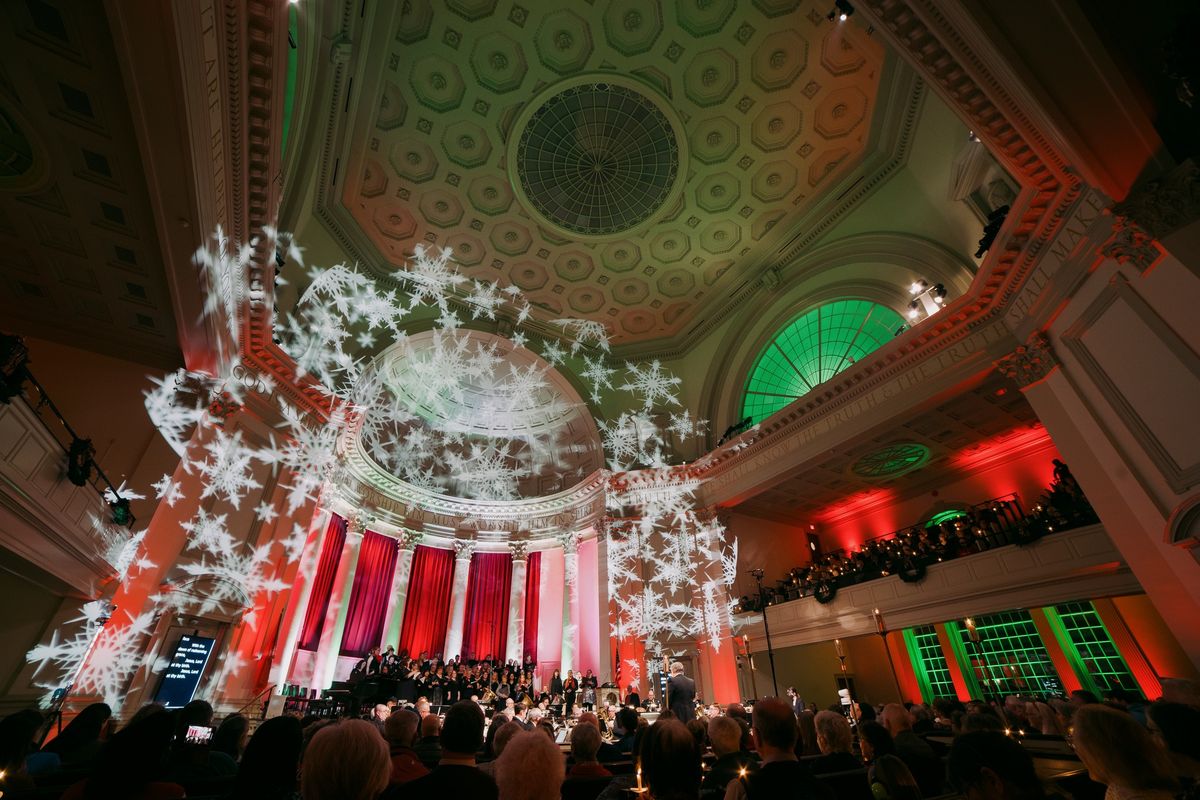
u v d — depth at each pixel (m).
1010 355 10.44
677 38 13.00
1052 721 7.94
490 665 15.36
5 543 5.76
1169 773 1.81
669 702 8.34
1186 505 7.00
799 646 16.59
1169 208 6.63
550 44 13.06
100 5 4.63
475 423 20.47
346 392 15.09
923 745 3.62
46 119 5.66
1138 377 7.64
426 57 13.04
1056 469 12.31
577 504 19.30
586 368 19.88
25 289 8.09
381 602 17.23
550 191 15.73
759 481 16.09
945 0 6.03
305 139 11.77
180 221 6.89
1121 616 12.27
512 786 1.75
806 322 17.09
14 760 2.79
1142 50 6.15
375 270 16.31
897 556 14.04
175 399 9.85
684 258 17.77
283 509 11.99
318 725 4.55
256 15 5.76
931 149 12.54
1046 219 8.58
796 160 15.04
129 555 8.90
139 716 2.19
